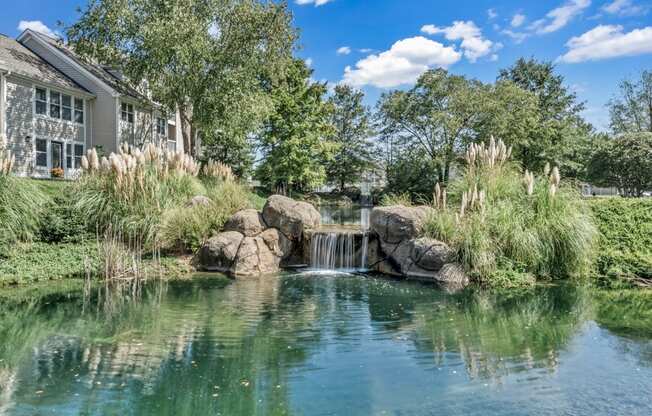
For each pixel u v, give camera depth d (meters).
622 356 5.13
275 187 31.38
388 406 3.96
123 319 6.64
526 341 5.68
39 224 10.95
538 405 3.95
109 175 11.66
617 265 10.05
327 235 11.91
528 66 39.00
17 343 5.57
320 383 4.44
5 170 9.97
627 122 39.88
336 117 42.81
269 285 9.29
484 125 29.94
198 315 6.88
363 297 8.15
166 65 20.03
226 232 11.39
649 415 3.77
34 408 3.88
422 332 6.06
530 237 9.45
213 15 20.58
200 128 22.56
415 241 10.46
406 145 34.41
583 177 31.45
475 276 9.38
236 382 4.46
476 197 10.19
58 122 21.73
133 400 4.06
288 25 21.41
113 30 19.77
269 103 22.69
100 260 10.02
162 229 11.10
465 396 4.14
